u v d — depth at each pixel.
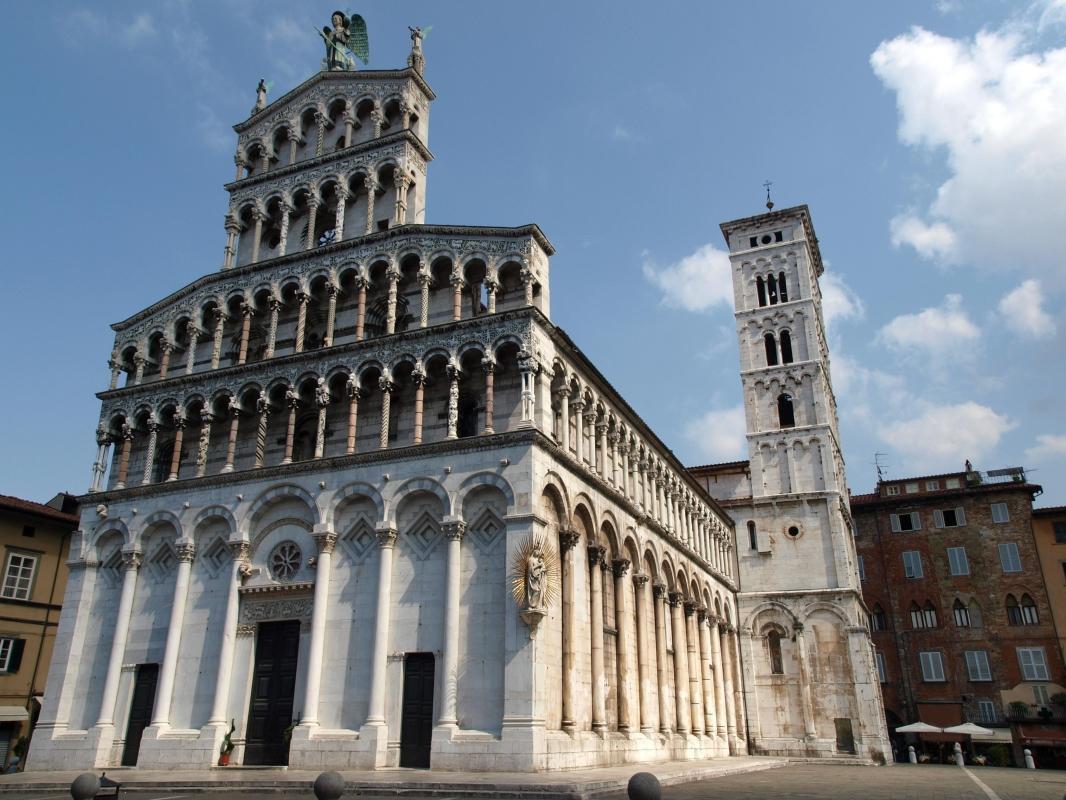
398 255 45.62
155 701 40.88
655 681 50.94
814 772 49.16
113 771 37.72
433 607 37.50
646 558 52.75
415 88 52.91
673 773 37.81
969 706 77.44
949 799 28.67
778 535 74.50
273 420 46.00
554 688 36.81
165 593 43.81
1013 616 78.81
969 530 82.81
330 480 41.28
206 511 43.78
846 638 69.19
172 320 50.91
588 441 46.59
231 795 28.50
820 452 75.44
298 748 36.53
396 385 43.00
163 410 48.34
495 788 27.50
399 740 36.06
